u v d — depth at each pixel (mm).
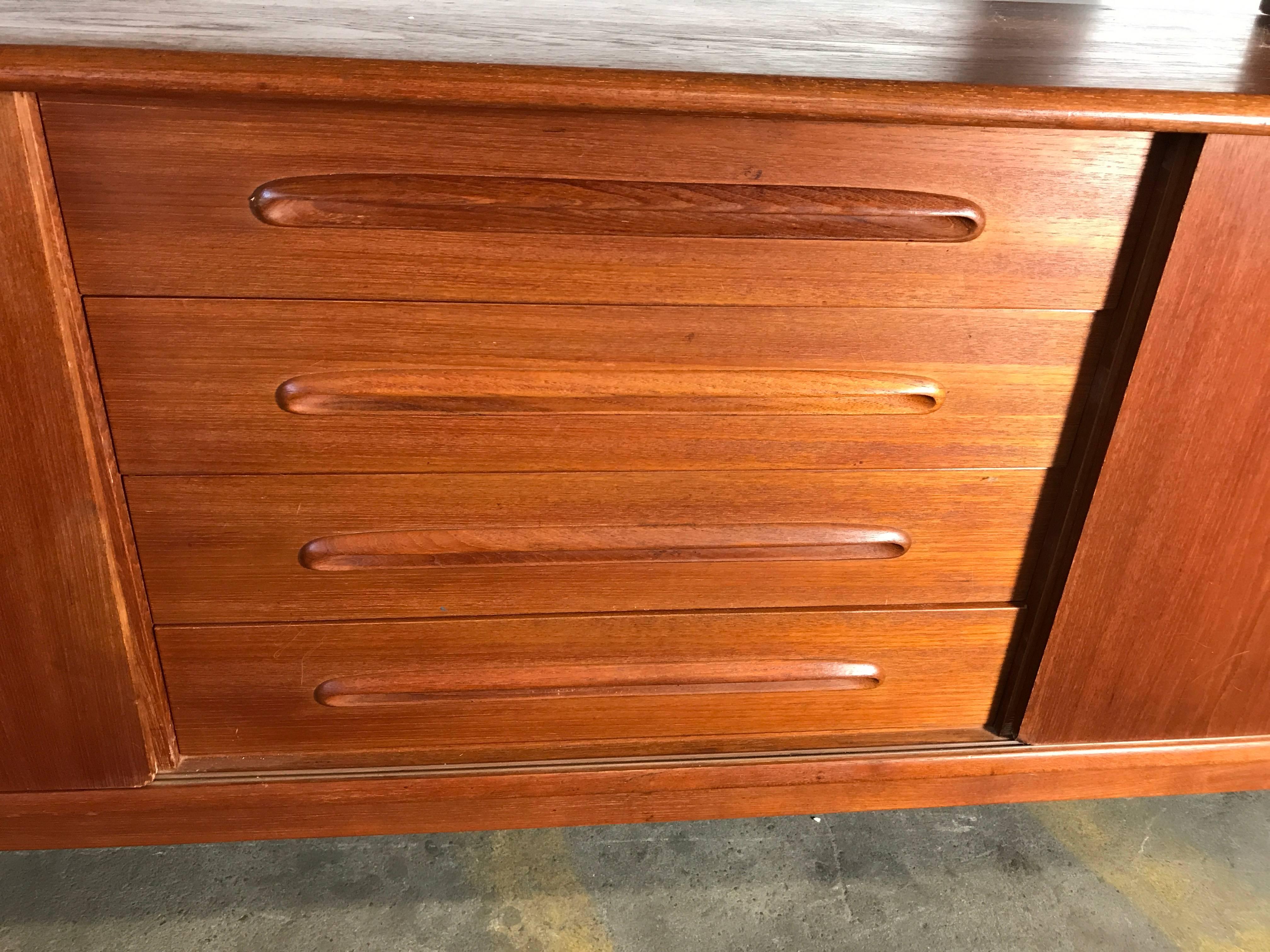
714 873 900
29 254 584
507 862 901
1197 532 777
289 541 719
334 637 767
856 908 872
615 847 922
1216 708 881
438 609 764
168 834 821
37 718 752
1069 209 653
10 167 560
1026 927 860
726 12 913
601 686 813
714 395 688
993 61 720
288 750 819
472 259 628
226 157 581
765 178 624
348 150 588
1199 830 967
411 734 823
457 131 589
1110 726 878
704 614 794
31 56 531
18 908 828
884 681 851
